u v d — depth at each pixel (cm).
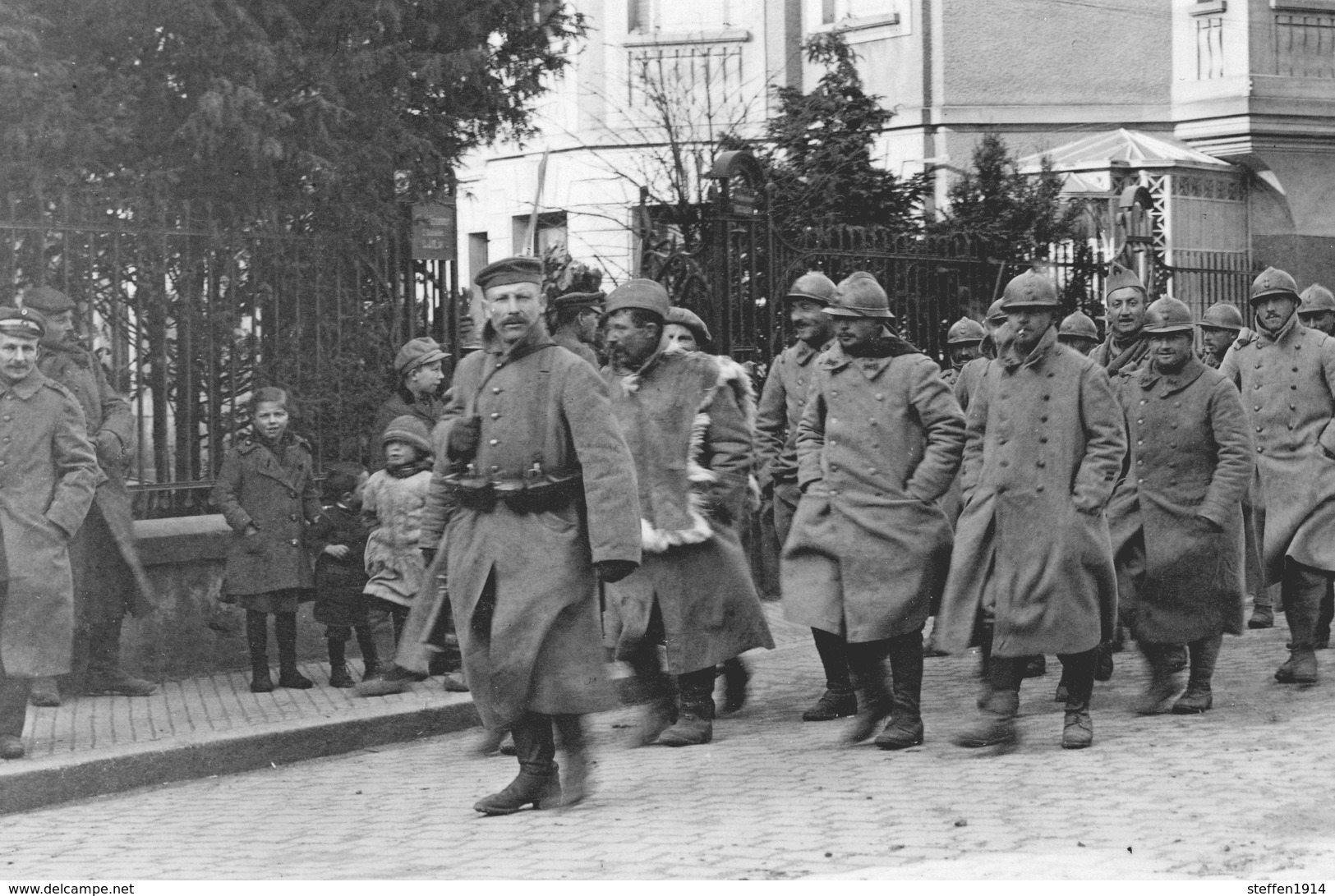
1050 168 1759
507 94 1183
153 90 1025
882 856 568
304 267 1051
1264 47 2075
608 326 826
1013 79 2047
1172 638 847
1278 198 2134
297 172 1055
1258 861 550
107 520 905
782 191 1542
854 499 785
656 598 799
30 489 773
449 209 1123
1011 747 759
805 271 1302
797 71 2052
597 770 740
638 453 805
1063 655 772
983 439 795
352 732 841
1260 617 1177
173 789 760
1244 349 1027
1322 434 969
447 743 855
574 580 637
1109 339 1015
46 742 792
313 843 628
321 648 1059
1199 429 858
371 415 1073
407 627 670
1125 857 557
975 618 771
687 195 1592
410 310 1112
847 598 777
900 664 779
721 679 912
